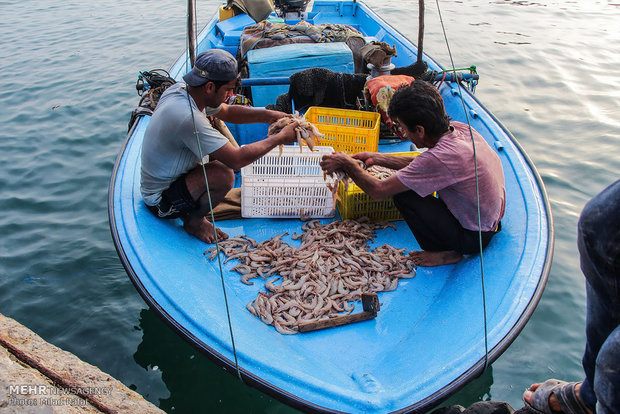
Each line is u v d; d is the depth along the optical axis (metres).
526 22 10.19
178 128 3.17
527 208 3.50
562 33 9.40
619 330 1.33
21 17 10.92
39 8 11.62
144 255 3.12
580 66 7.83
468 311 2.82
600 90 7.02
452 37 9.33
